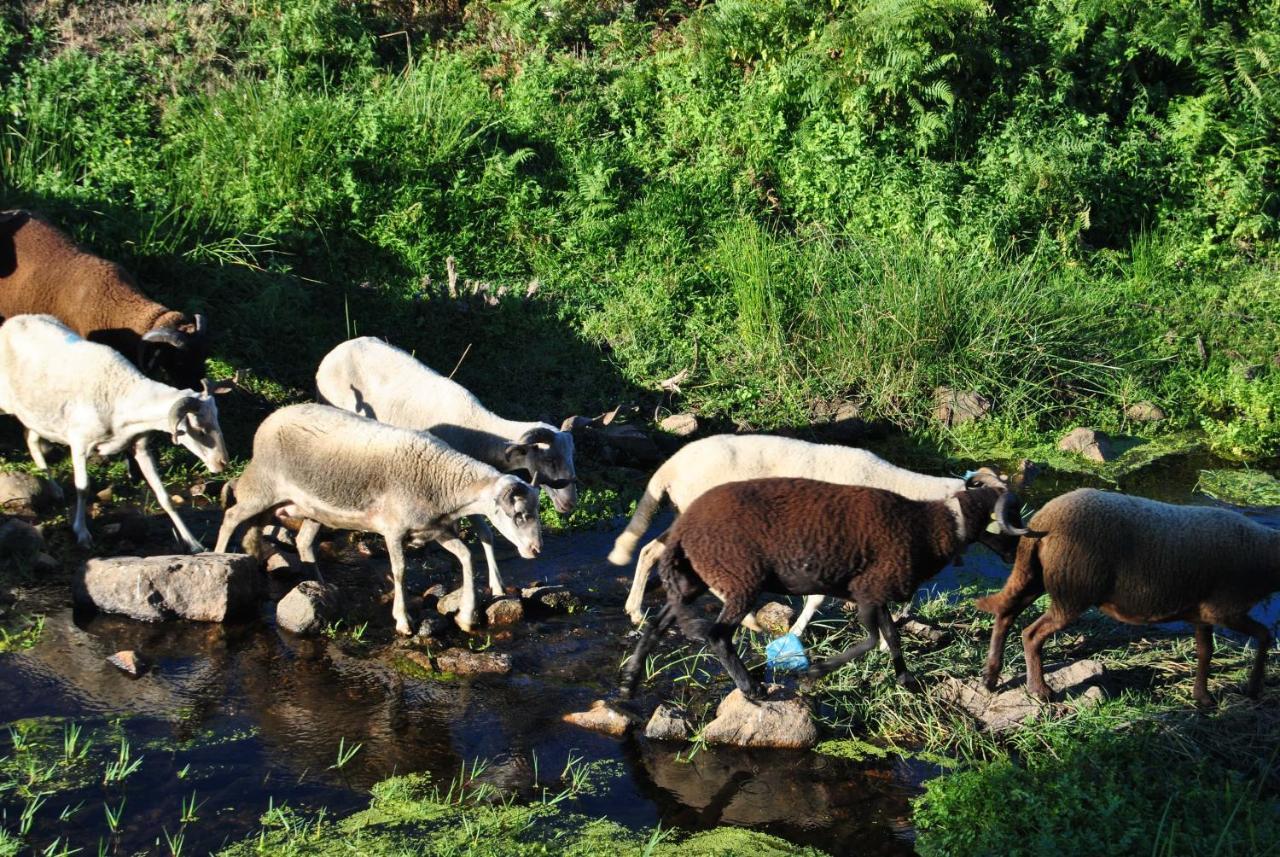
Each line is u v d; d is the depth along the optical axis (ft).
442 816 19.47
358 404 30.22
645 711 23.08
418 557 29.22
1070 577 22.00
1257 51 51.96
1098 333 42.75
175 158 42.16
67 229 37.37
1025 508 33.65
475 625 25.94
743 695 22.50
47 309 31.99
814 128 48.70
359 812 19.47
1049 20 53.11
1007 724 22.71
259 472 25.72
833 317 40.96
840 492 21.61
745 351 41.01
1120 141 51.31
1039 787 20.27
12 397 27.68
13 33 45.78
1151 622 22.63
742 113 48.91
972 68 49.49
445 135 45.32
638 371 39.86
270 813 19.15
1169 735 21.79
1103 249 48.49
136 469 30.14
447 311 40.63
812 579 21.65
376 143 43.83
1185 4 54.03
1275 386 40.68
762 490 21.72
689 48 50.98
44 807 18.79
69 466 30.27
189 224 39.42
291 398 35.99
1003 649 23.67
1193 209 49.96
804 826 20.10
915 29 47.78
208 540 28.27
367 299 40.78
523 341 40.52
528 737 22.04
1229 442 38.91
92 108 43.57
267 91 45.44
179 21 48.83
